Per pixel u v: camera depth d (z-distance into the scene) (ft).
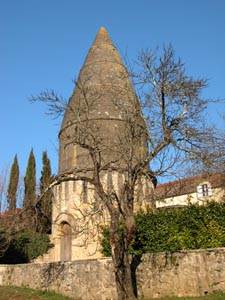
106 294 48.11
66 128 88.94
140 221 56.44
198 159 46.73
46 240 88.69
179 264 44.73
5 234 66.80
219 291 41.37
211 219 52.49
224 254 42.37
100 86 87.61
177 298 41.32
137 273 47.26
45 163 143.13
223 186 73.05
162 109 44.98
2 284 64.03
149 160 45.16
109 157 68.18
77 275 52.16
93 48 99.40
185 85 45.09
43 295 51.98
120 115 82.38
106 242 60.59
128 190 44.01
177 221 54.80
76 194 81.92
